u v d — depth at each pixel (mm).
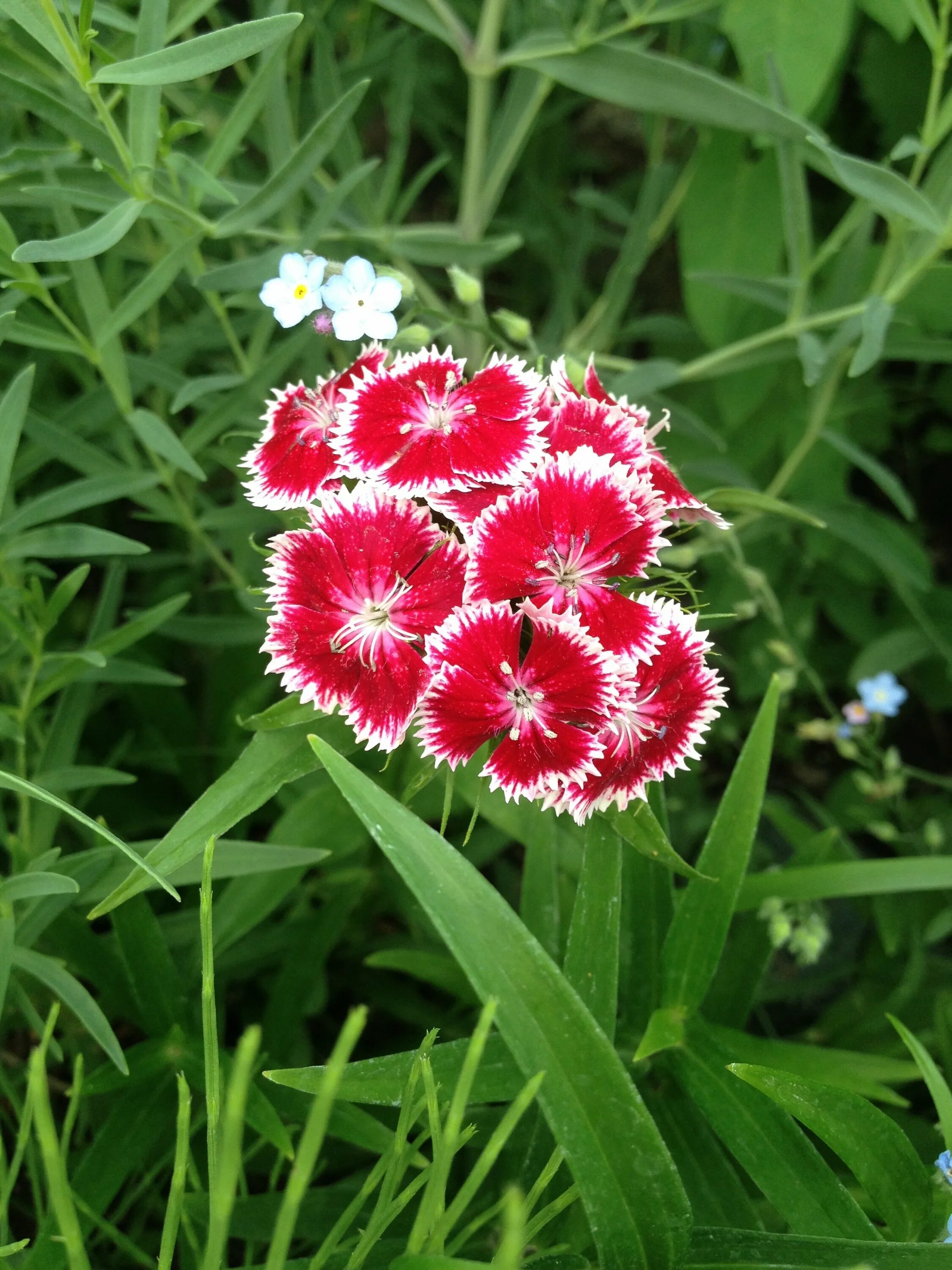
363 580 156
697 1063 171
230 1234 170
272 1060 203
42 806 198
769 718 171
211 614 276
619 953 172
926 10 203
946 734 311
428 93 308
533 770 150
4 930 166
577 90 236
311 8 240
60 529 195
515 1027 132
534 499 155
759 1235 143
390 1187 138
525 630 158
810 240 235
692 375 253
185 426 300
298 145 193
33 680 193
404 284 179
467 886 133
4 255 189
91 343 218
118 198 201
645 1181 135
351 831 207
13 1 163
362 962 236
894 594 299
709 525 240
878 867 185
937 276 260
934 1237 158
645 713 158
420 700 150
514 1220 105
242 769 156
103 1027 164
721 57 287
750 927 202
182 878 178
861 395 301
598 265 362
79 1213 167
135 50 181
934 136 214
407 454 158
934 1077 151
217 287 208
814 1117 147
